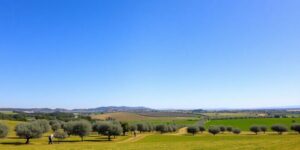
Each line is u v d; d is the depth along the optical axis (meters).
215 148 54.97
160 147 59.47
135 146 63.59
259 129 180.88
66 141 121.69
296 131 177.12
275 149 50.81
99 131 140.12
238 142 67.12
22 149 64.62
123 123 174.88
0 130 117.44
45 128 142.50
